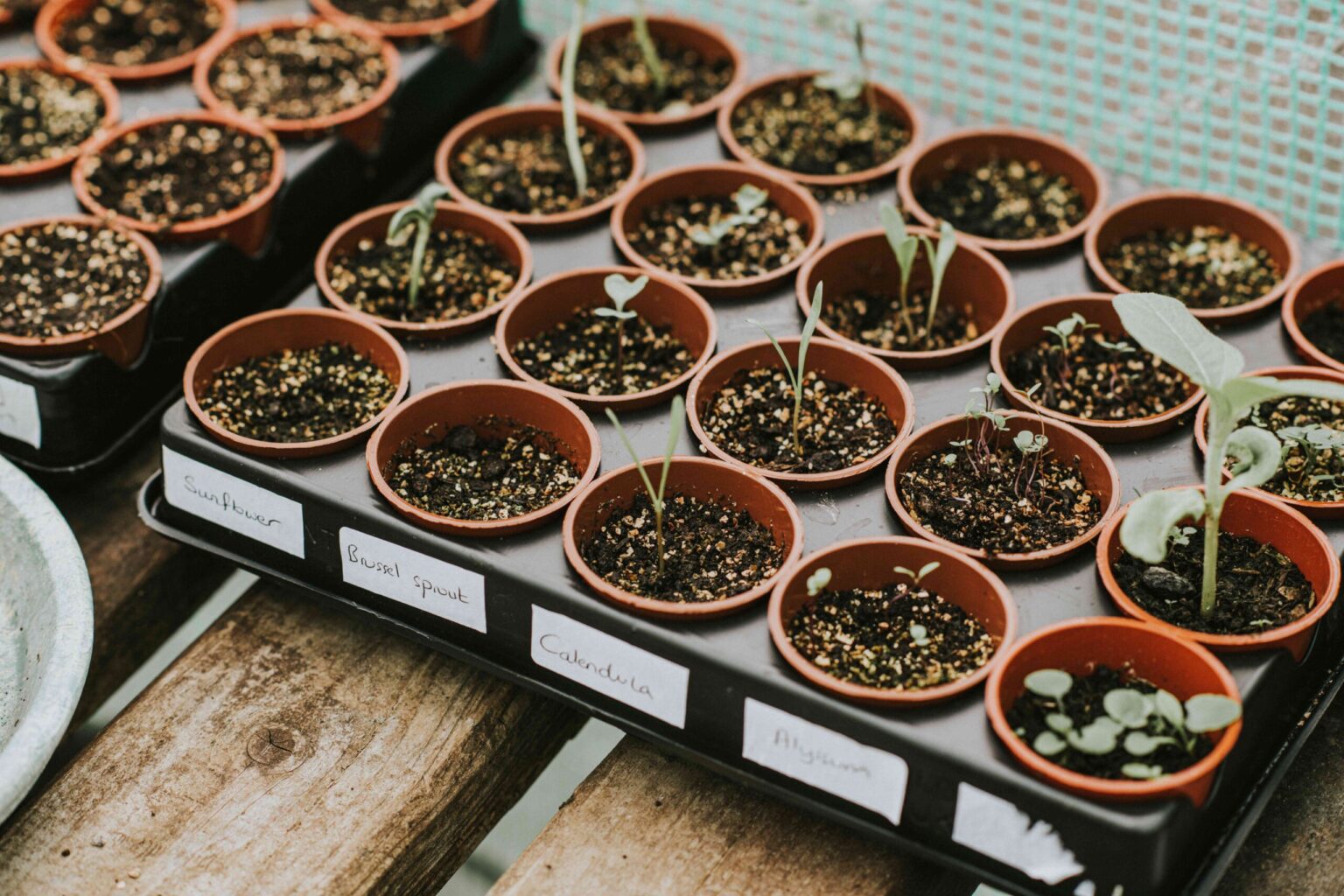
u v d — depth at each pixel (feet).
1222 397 1.97
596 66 2.77
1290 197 2.60
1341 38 2.50
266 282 2.53
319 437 2.26
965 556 2.09
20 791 1.97
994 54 2.86
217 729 2.17
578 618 2.09
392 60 2.67
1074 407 2.30
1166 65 2.60
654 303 2.38
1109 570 2.09
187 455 2.22
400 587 2.18
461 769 2.15
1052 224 2.51
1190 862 2.02
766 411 2.28
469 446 2.25
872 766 2.01
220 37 2.72
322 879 2.07
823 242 2.46
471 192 2.56
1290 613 2.08
